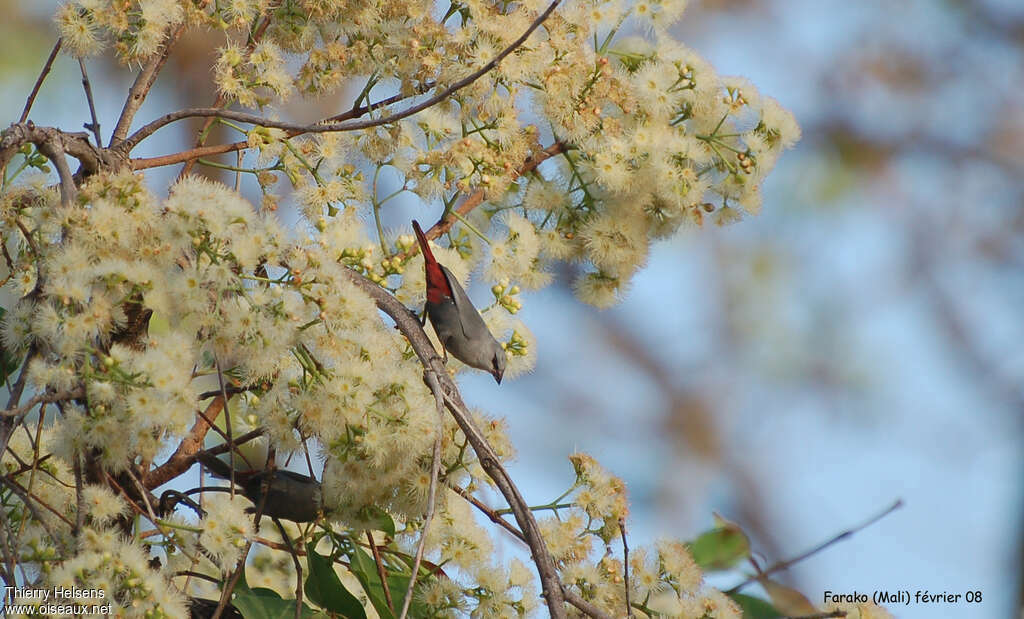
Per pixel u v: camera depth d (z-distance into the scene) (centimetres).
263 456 1020
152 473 802
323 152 872
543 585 676
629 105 927
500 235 959
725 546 977
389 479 744
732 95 990
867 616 840
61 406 666
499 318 918
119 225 675
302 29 891
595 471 812
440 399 714
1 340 711
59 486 763
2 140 692
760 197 984
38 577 664
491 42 877
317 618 780
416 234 877
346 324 720
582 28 922
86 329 636
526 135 926
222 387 689
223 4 845
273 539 904
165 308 670
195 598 809
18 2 1727
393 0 890
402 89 891
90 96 777
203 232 695
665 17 980
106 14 771
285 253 724
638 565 780
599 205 978
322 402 712
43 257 706
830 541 910
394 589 804
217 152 859
